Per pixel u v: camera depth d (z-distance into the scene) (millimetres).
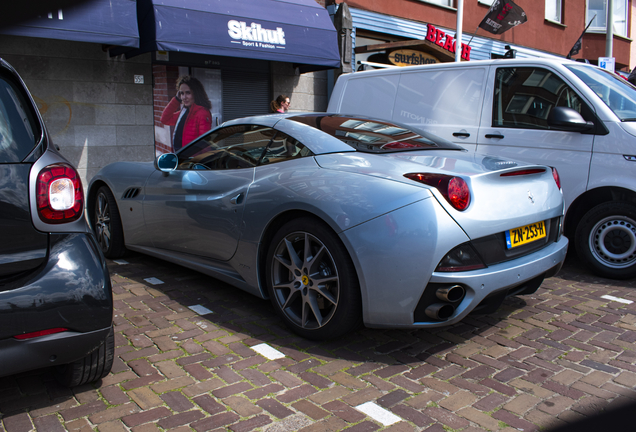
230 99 9414
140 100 8281
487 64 4953
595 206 4234
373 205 2580
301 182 2906
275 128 3373
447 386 2441
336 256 2678
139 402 2258
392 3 11234
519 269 2699
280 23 8484
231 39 7867
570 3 16609
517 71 4742
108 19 6652
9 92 2092
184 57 8625
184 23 7398
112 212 4500
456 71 5152
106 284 2090
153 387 2393
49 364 1984
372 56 11281
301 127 3275
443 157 2986
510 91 4738
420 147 3215
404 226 2496
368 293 2586
